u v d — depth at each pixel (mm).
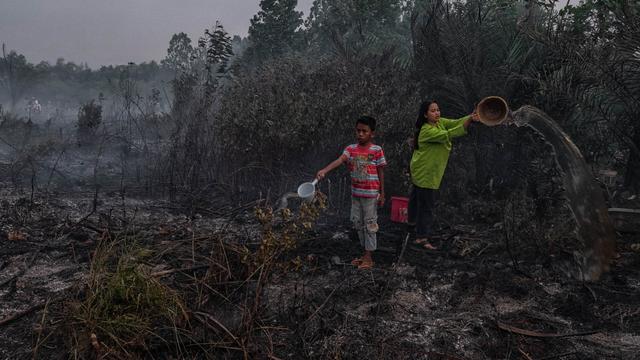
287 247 3805
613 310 3635
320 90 6887
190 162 7297
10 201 5910
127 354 2717
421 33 7801
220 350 2969
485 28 7297
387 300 3689
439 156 4625
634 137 6102
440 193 6598
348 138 6332
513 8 7492
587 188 4180
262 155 6367
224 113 7113
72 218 5418
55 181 7406
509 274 4195
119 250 4238
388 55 8234
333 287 3869
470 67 7004
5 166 8047
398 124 6371
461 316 3502
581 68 5984
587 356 3039
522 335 3256
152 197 6656
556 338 3223
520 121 4324
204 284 3475
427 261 4523
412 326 3336
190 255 4164
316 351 3027
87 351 2771
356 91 6699
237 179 6566
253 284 3750
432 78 7504
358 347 3078
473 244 4973
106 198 6488
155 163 7973
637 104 5844
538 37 6453
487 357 3037
